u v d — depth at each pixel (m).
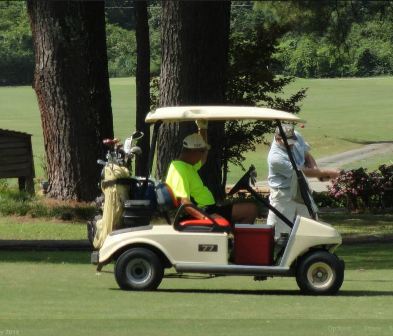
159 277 27.44
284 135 28.31
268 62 67.56
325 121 162.00
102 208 29.31
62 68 58.72
